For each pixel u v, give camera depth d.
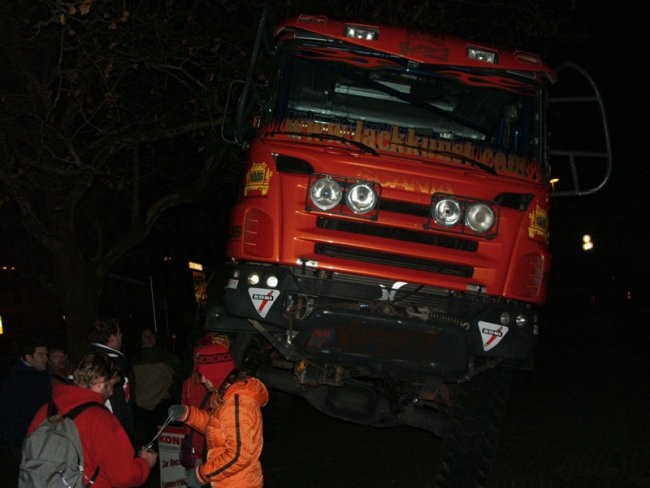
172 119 11.12
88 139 11.28
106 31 9.72
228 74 11.01
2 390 6.19
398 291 6.05
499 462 8.24
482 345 6.10
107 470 4.33
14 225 17.38
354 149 6.13
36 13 9.88
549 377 14.12
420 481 7.89
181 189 11.65
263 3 10.86
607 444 8.55
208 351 5.32
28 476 4.16
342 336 6.01
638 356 16.59
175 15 10.04
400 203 6.05
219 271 6.72
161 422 8.23
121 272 34.59
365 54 6.48
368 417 6.82
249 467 4.89
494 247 6.11
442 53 6.46
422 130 6.31
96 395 4.43
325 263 5.96
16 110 9.23
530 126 6.50
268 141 6.20
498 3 11.56
